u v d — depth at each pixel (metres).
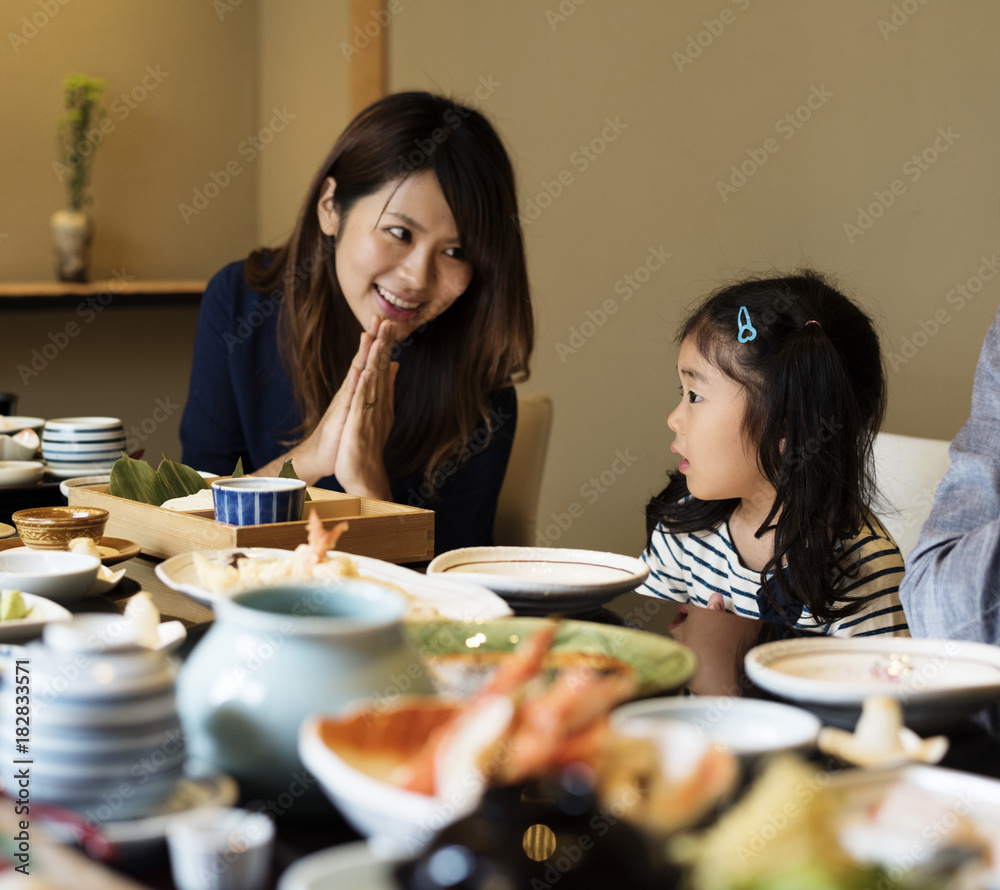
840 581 1.38
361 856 0.44
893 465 1.65
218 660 0.55
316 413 1.85
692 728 0.57
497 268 1.74
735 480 1.44
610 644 0.74
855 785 0.50
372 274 1.68
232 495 1.08
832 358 1.36
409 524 1.15
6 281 3.08
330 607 0.60
